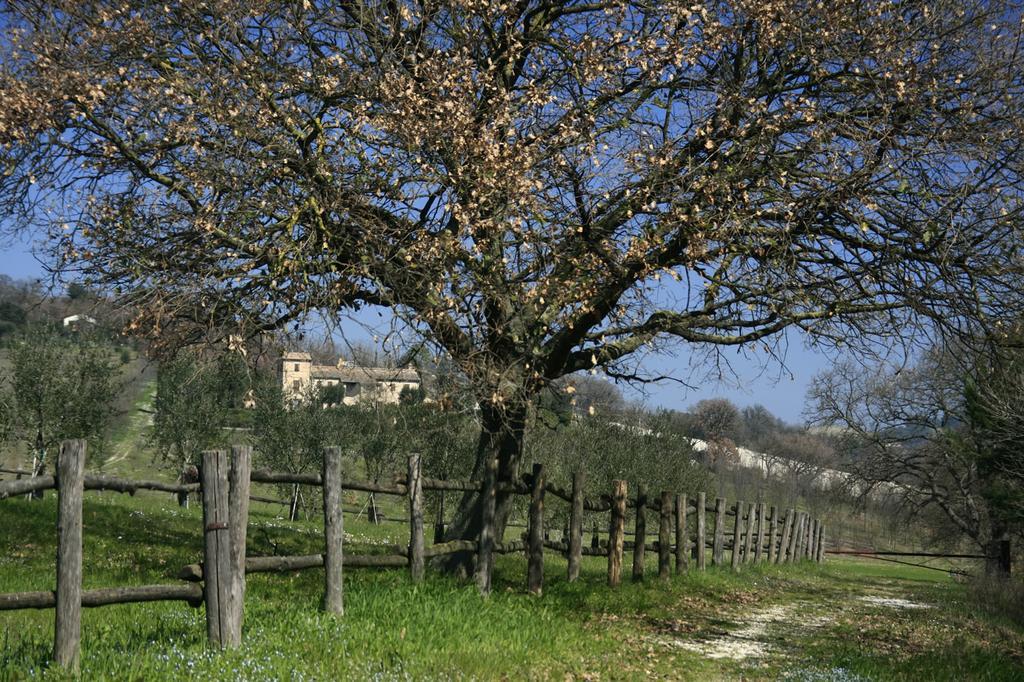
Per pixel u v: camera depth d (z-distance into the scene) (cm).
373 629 774
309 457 2923
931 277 1113
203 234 1048
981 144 1085
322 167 1060
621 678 780
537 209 1114
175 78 1079
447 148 1103
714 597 1565
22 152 1100
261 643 680
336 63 1125
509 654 784
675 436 3309
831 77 1183
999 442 1875
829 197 1099
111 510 1881
